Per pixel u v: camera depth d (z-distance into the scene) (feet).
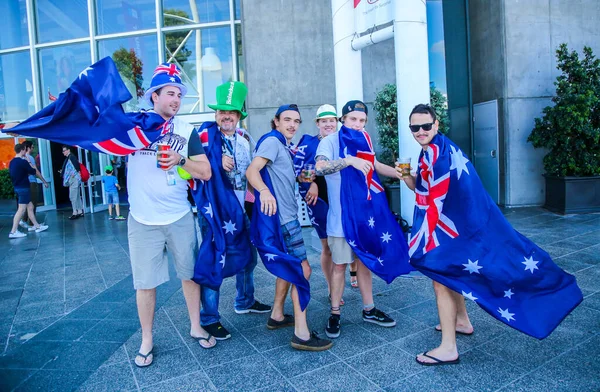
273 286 14.87
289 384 8.49
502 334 10.26
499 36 26.96
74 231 28.17
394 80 29.40
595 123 24.08
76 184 33.58
